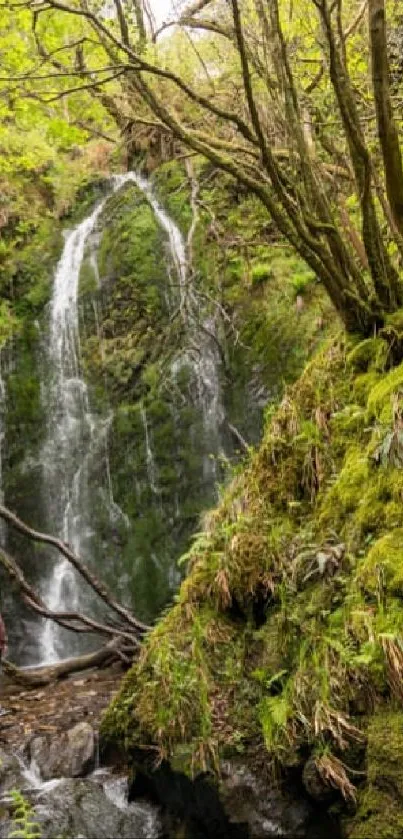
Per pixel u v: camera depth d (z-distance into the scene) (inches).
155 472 356.2
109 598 230.7
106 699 203.5
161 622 152.3
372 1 120.8
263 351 328.2
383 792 98.7
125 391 370.3
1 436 369.7
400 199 140.6
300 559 130.6
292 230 151.5
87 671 234.7
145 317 376.5
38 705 202.4
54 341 390.6
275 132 177.2
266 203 150.2
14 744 169.2
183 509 347.6
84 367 381.7
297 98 153.1
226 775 116.4
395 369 139.7
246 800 113.4
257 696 124.0
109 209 416.5
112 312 384.8
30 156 342.0
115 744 149.7
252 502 151.7
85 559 358.0
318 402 152.9
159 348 367.6
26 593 219.1
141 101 197.8
